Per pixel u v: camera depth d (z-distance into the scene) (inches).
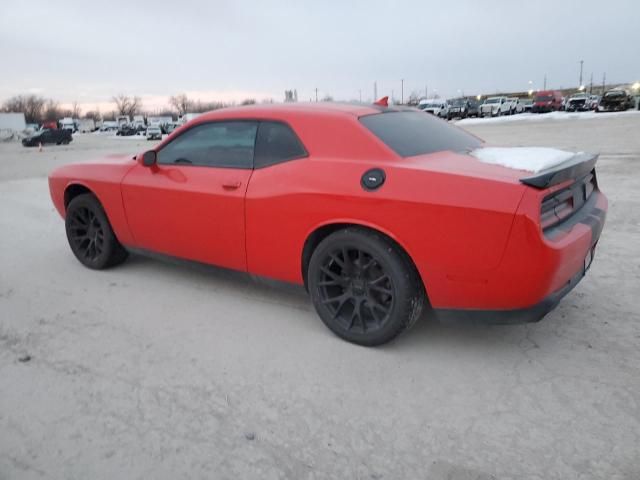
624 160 435.5
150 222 159.6
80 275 181.5
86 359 121.3
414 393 104.9
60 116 5349.4
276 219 128.9
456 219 103.3
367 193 113.2
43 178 503.2
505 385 106.7
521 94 4158.5
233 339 129.9
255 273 140.7
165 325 139.0
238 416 98.6
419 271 110.3
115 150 1047.0
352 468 84.7
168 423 96.8
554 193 104.8
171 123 2271.2
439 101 1768.0
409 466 84.8
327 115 127.3
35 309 151.9
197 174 146.2
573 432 91.7
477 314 109.6
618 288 154.4
